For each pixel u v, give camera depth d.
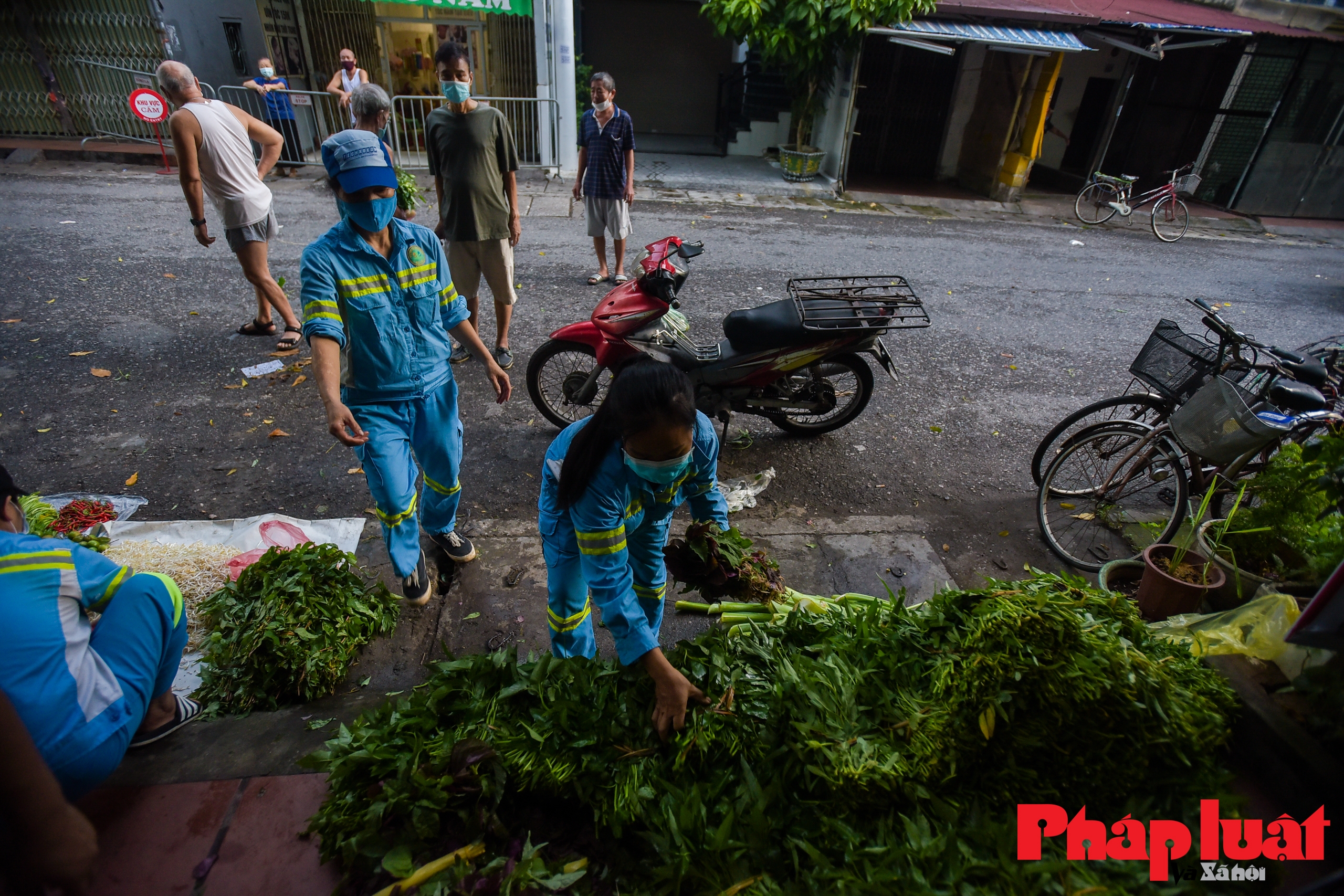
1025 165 11.95
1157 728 1.76
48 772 1.19
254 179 5.05
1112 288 8.18
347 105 10.09
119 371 4.95
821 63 11.18
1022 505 4.08
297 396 4.77
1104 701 1.72
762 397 4.27
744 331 3.99
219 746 2.28
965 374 5.74
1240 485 3.29
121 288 6.25
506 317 5.10
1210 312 3.34
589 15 14.42
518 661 2.53
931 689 1.95
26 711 1.63
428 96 12.34
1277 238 11.73
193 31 11.31
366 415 2.73
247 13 11.93
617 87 15.19
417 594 3.04
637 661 1.96
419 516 3.37
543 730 1.95
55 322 5.56
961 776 1.80
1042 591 1.99
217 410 4.56
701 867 1.70
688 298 6.78
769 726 1.94
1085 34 11.19
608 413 1.67
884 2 9.93
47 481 3.80
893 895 1.55
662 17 14.54
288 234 7.91
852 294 4.23
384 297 2.60
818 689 1.97
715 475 2.15
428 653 2.87
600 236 6.79
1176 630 2.44
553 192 10.27
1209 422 3.04
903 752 1.81
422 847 1.80
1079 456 4.38
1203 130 12.80
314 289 2.45
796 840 1.72
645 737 1.95
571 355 5.27
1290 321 7.48
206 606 2.70
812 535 3.73
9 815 1.16
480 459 4.24
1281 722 1.99
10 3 10.27
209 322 5.77
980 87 13.00
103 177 9.77
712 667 2.06
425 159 11.44
